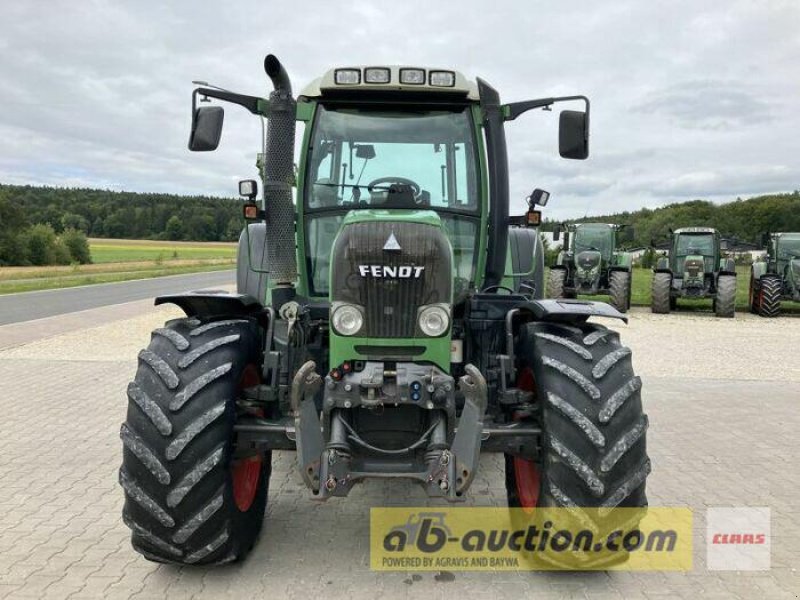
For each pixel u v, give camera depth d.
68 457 4.82
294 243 3.63
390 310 2.96
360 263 2.95
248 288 4.86
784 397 7.01
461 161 4.01
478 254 4.03
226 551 2.95
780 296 15.66
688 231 17.59
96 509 3.86
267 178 3.54
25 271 39.84
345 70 3.76
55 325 13.04
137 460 2.75
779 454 5.07
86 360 8.90
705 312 17.17
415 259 2.93
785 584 3.09
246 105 3.64
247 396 3.13
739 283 26.80
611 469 2.77
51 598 2.85
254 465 3.39
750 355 9.85
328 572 3.12
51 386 7.23
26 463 4.68
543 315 3.12
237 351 2.97
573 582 3.07
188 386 2.79
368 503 4.00
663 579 3.12
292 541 3.46
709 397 7.00
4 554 3.28
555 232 18.69
